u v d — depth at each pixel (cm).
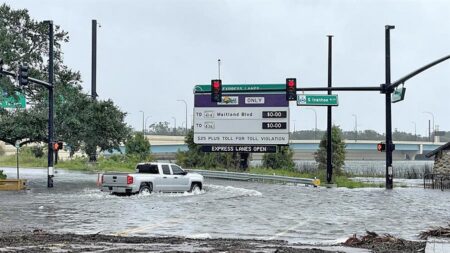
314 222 2020
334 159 6228
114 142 4594
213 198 2948
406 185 4484
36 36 4238
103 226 1872
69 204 2583
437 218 2166
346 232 1766
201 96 5316
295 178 4319
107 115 4406
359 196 3222
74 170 5903
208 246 1355
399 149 11975
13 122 3934
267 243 1457
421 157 17538
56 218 2086
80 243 1398
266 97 5178
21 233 1645
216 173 4909
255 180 4625
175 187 3209
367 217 2186
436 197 3180
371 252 1254
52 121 3541
